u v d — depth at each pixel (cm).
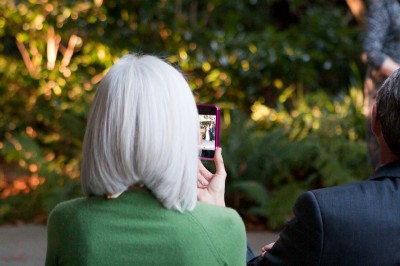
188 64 1030
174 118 191
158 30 1056
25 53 1020
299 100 952
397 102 224
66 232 192
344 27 1114
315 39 1095
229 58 1050
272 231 688
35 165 777
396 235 213
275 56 1038
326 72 1120
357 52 1108
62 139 858
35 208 735
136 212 191
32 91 968
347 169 740
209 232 192
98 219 191
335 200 215
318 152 738
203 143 237
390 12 543
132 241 189
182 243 189
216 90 1057
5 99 959
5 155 888
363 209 214
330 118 822
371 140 549
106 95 193
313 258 212
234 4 1207
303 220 216
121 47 1041
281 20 1311
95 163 191
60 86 940
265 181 753
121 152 188
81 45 1020
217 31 1091
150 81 193
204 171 238
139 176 190
